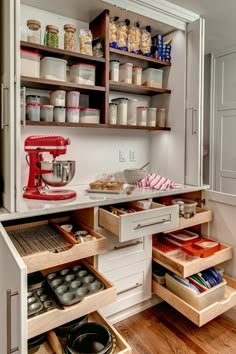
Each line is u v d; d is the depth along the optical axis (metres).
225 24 2.32
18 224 1.79
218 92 3.04
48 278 1.55
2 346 1.24
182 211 1.95
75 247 1.41
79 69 1.86
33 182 1.73
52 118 1.81
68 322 1.33
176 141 2.32
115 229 1.52
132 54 2.07
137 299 1.85
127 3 1.90
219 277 1.84
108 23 1.92
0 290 1.30
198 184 2.17
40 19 1.93
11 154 1.37
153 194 1.88
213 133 3.12
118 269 1.75
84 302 1.28
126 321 1.82
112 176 2.34
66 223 1.86
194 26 2.13
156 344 1.60
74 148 2.16
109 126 1.99
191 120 2.19
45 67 1.75
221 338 1.66
